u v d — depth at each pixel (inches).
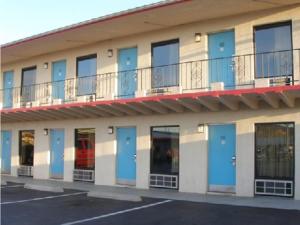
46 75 826.8
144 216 438.3
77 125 761.6
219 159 591.5
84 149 752.3
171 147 636.1
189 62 613.0
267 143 552.1
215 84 552.1
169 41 650.8
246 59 570.9
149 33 669.9
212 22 604.7
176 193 597.6
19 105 861.8
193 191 603.5
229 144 585.3
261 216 425.1
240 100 547.8
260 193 550.3
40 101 818.2
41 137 826.8
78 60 774.5
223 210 460.8
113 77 708.0
